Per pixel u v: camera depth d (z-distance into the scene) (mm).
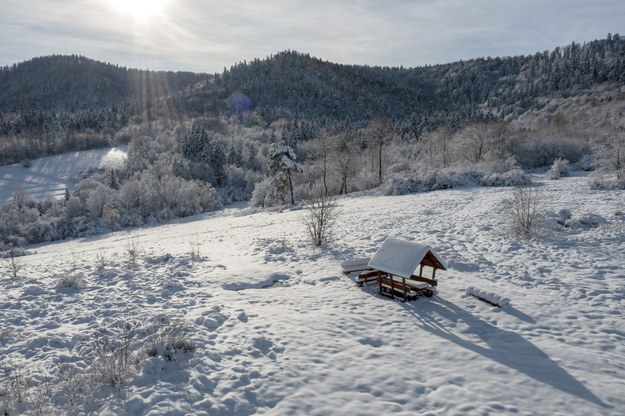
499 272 13133
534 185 32938
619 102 80438
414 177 40500
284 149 48875
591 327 9203
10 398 6656
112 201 63750
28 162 110438
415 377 7324
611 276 12148
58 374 7531
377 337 8953
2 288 13461
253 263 15789
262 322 9703
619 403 6441
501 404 6469
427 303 10930
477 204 25875
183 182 70188
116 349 8117
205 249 20047
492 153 52781
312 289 12516
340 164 53031
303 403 6512
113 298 11812
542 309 10164
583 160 45438
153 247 22891
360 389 6938
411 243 11188
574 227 17453
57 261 20094
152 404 6461
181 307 10883
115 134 148375
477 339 8797
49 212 65875
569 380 7125
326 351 8266
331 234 19578
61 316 10594
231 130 155250
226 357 8008
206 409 6375
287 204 48844
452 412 6293
